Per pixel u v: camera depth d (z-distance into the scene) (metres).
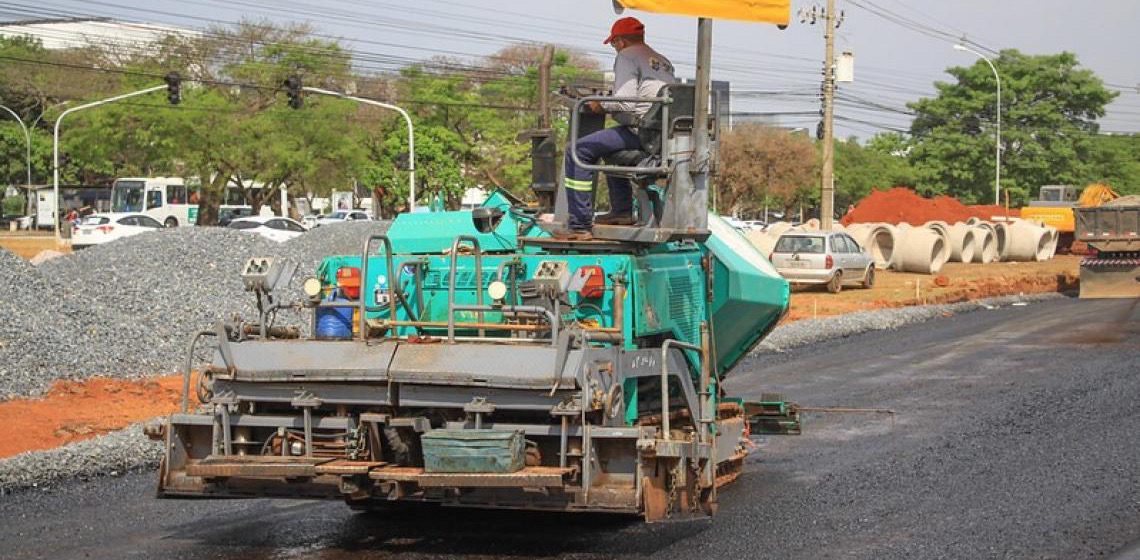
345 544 8.20
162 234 26.97
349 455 7.35
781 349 21.50
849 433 12.99
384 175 59.88
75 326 17.67
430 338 7.45
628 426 7.50
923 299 31.55
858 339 23.27
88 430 13.08
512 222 8.75
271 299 7.77
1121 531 8.50
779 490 10.13
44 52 78.50
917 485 10.21
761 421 11.01
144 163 64.62
